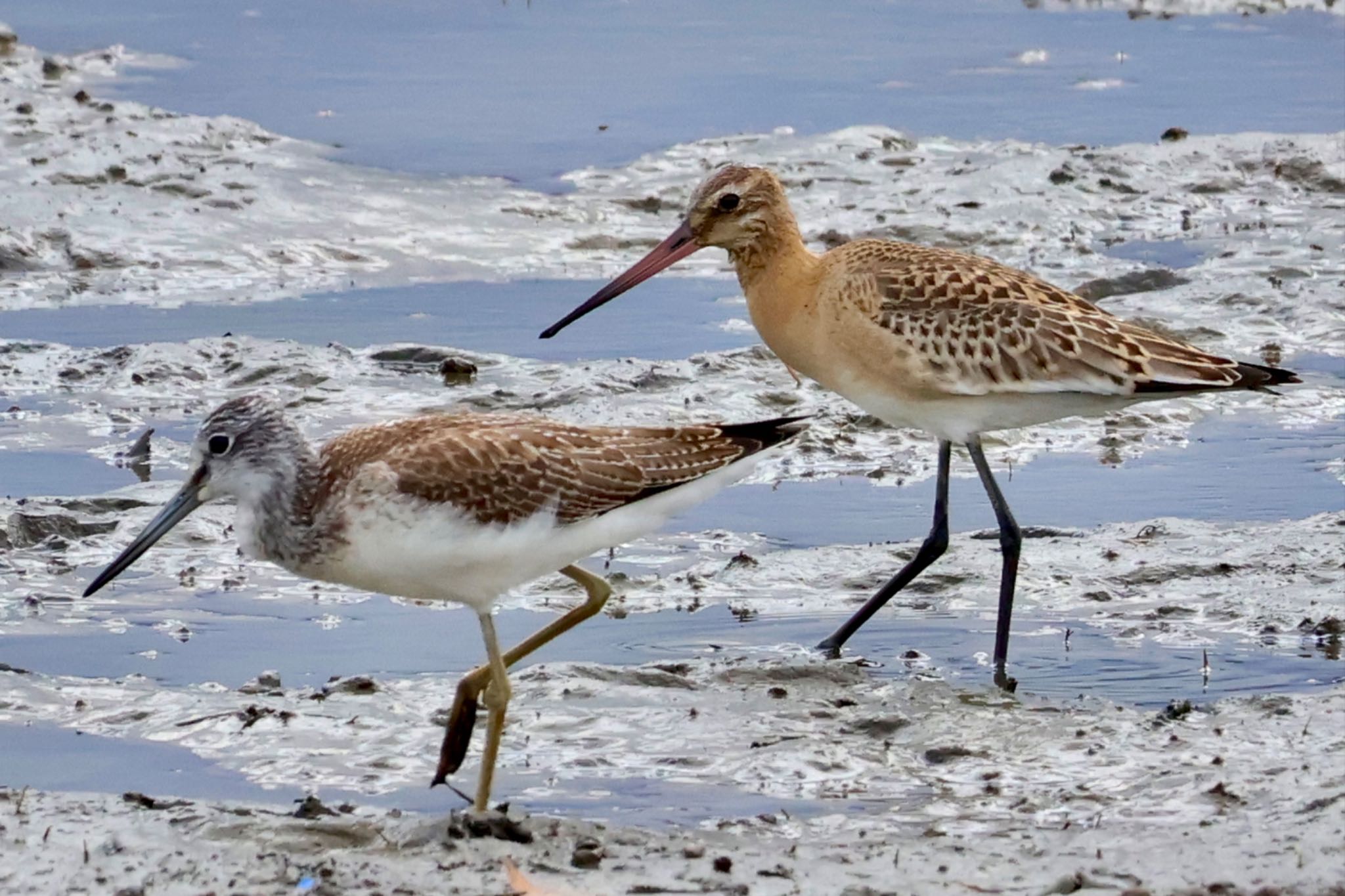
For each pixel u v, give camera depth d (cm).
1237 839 963
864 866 939
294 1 3922
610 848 969
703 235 1427
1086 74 3462
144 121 2828
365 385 1927
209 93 3169
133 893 898
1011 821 1025
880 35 3775
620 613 1391
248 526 1059
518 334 2144
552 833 985
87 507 1556
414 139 2923
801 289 1406
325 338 2108
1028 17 3972
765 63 3497
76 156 2605
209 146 2775
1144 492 1664
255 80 3266
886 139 2938
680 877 925
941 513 1353
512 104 3155
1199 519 1583
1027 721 1159
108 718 1172
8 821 985
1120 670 1271
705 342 2122
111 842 955
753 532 1578
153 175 2575
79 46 3450
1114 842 970
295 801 1062
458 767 1072
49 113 2833
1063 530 1540
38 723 1168
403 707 1192
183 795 1070
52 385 1928
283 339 2053
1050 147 2894
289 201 2539
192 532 1528
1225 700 1188
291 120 3008
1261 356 2059
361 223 2512
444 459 1036
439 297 2302
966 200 2645
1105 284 2319
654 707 1187
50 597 1400
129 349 1992
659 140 2958
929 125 3089
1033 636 1338
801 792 1074
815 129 3041
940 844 977
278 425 1049
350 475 1040
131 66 3334
